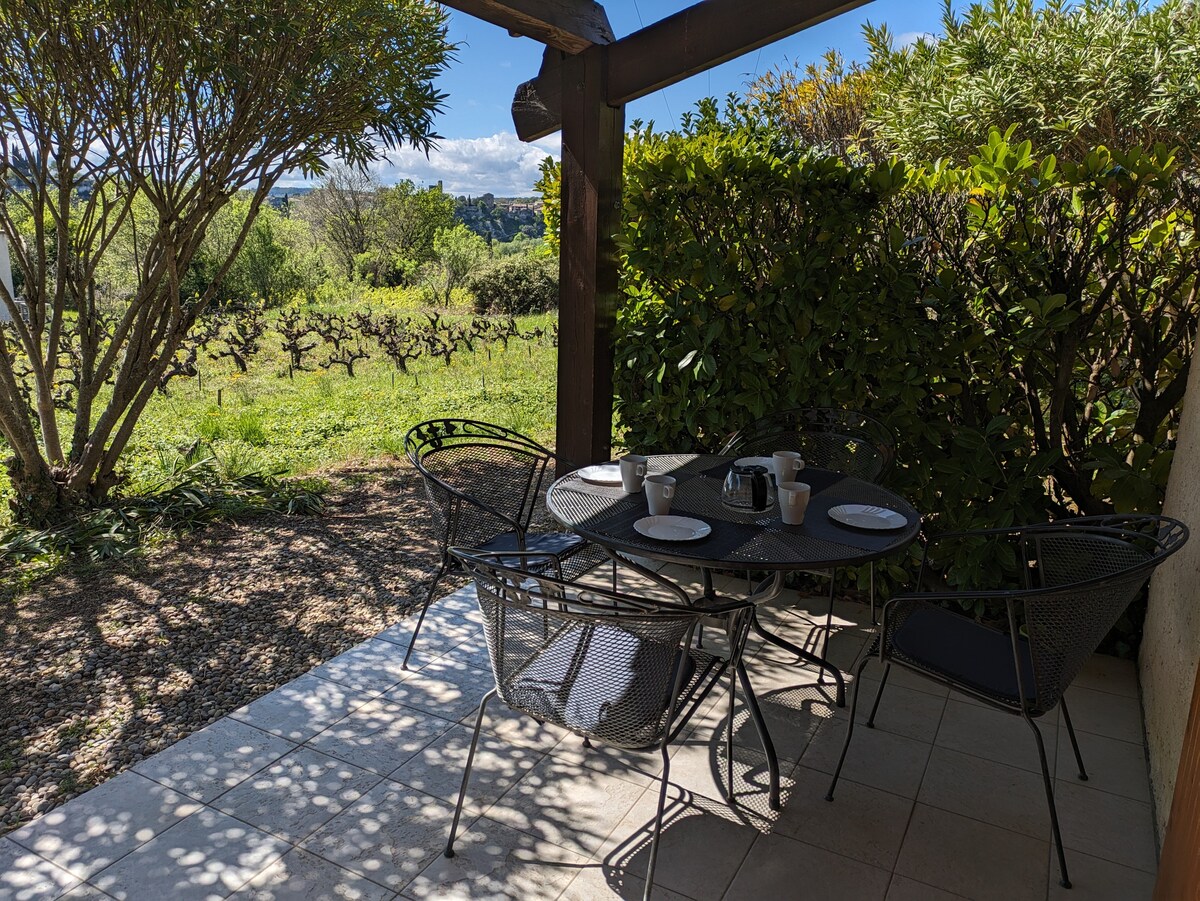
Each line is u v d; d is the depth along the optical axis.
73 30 3.87
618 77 3.62
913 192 3.45
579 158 3.78
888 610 2.13
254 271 19.70
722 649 3.22
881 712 2.75
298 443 6.59
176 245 4.61
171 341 4.82
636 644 1.84
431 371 10.19
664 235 3.69
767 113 4.54
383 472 5.89
